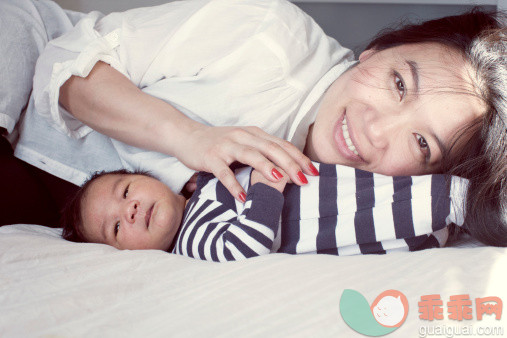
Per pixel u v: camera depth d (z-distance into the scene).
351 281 0.59
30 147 1.13
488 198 0.78
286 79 0.98
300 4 2.28
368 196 0.81
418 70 0.83
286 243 0.83
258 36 0.99
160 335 0.51
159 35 1.05
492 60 0.81
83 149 1.14
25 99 1.15
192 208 0.90
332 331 0.50
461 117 0.81
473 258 0.63
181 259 0.73
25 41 1.15
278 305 0.55
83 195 0.99
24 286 0.65
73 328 0.53
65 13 1.30
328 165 0.86
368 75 0.88
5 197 1.07
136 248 0.94
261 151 0.82
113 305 0.59
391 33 0.97
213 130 0.89
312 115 0.97
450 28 0.90
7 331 0.53
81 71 0.96
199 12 1.04
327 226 0.82
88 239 0.97
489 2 1.92
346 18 2.21
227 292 0.58
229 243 0.79
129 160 1.06
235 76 0.97
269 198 0.80
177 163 0.98
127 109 0.94
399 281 0.59
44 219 1.14
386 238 0.80
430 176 0.80
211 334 0.50
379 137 0.84
